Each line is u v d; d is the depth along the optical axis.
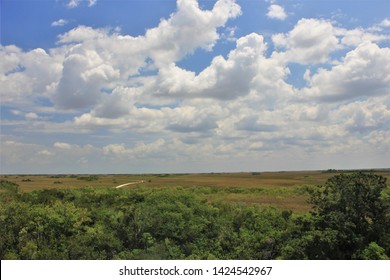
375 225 17.67
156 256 19.06
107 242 20.50
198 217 24.11
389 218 17.59
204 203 30.50
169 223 22.48
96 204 31.59
